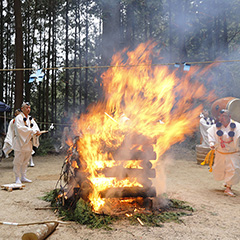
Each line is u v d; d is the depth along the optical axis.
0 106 12.14
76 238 3.40
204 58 18.62
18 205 4.84
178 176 8.08
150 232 3.59
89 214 4.03
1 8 22.67
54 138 19.62
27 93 23.25
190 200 5.29
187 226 3.84
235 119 9.48
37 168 9.62
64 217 4.14
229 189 5.91
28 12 23.97
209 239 3.41
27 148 6.85
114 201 4.60
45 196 5.39
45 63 26.22
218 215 4.38
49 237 3.43
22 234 3.52
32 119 7.28
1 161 11.70
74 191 4.46
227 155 5.99
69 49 24.58
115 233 3.55
